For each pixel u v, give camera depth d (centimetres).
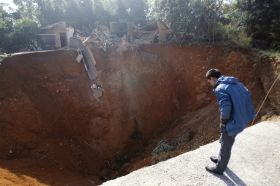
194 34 2341
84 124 2039
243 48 2014
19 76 1944
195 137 1738
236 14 2453
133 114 2192
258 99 1675
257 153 683
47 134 1806
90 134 2036
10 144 1590
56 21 4488
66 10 4478
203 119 1884
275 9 2283
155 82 2288
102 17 4444
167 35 2542
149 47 2398
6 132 1633
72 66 2158
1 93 1780
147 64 2323
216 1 2284
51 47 3058
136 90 2245
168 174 585
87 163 1856
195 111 2102
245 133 811
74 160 1792
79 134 1989
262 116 1438
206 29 2275
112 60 2291
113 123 2119
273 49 2020
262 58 1806
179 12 2378
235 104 495
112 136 2088
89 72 2195
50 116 1903
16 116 1739
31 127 1756
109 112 2131
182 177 570
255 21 2308
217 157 615
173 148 1758
